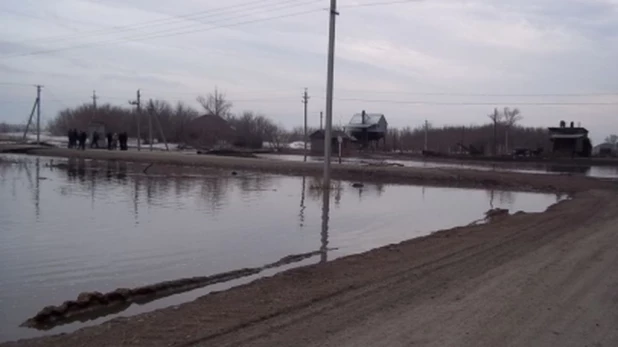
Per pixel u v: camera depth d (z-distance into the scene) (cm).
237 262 1174
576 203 2406
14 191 2458
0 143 6894
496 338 625
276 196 2511
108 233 1472
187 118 9394
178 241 1386
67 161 4597
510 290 845
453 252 1198
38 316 765
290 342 611
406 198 2642
